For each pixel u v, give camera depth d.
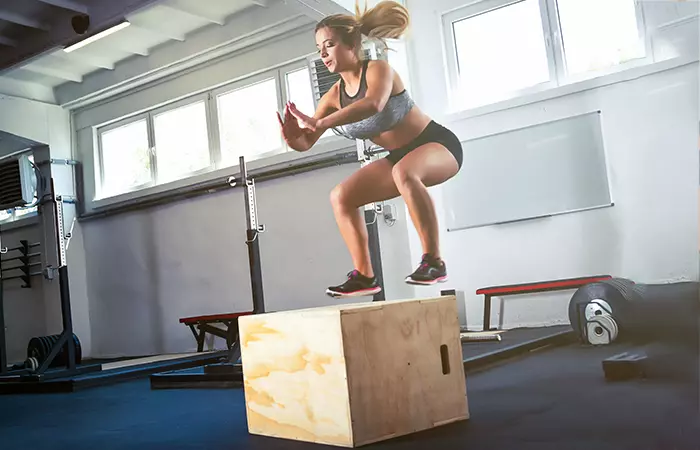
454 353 2.36
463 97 5.90
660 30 4.97
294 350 2.25
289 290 6.55
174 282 7.39
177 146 7.48
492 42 5.77
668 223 4.96
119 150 8.00
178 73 7.33
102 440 2.73
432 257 5.13
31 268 8.27
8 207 7.00
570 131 5.29
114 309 7.90
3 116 7.54
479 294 5.45
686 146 4.88
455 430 2.19
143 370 5.48
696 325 3.85
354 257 4.97
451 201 5.77
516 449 1.88
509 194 5.53
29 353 6.57
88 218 8.07
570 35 5.42
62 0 5.62
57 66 7.50
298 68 6.55
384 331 2.15
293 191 6.54
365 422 2.07
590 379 2.96
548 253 5.40
